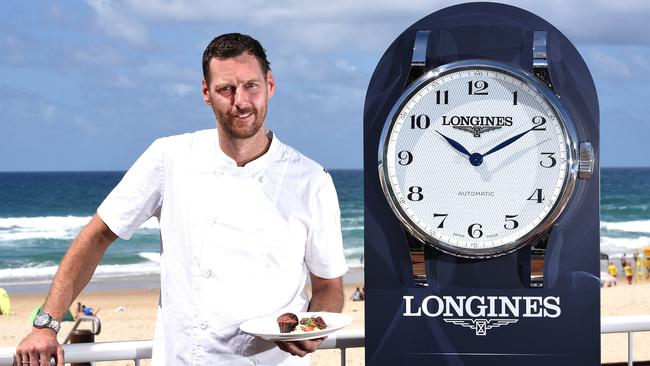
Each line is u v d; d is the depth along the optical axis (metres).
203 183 2.72
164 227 2.76
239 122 2.62
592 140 2.78
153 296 27.53
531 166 2.78
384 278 2.87
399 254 2.86
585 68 2.78
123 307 24.45
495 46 2.80
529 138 2.78
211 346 2.68
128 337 17.86
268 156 2.76
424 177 2.81
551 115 2.76
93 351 2.92
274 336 2.47
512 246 2.79
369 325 2.87
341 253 2.86
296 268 2.78
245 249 2.71
